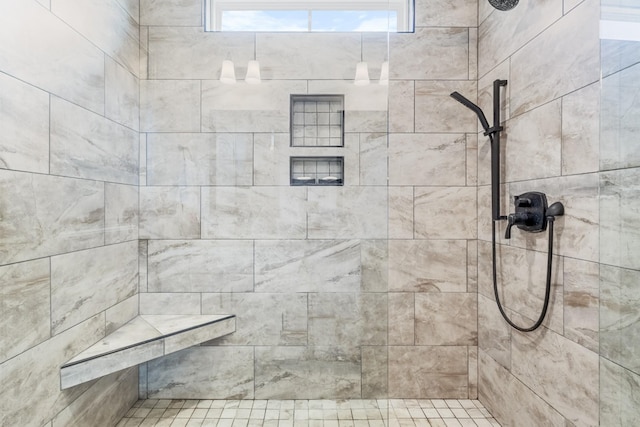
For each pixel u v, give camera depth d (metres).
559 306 1.39
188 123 1.76
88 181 1.42
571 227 1.33
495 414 1.85
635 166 0.96
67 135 1.30
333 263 1.76
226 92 1.76
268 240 1.76
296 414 1.70
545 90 1.47
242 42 1.76
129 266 1.70
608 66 1.04
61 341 1.27
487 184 1.93
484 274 1.96
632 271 0.97
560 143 1.38
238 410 1.72
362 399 1.73
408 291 2.04
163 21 1.77
